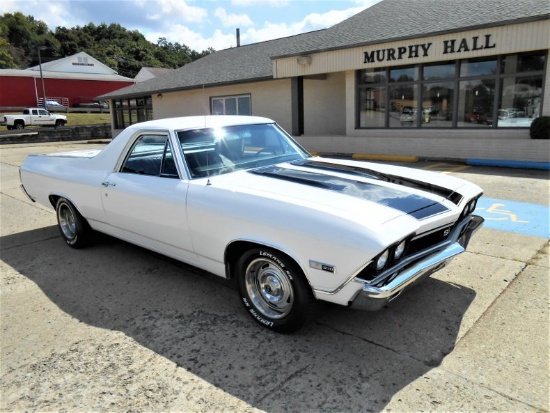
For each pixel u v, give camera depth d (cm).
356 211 269
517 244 461
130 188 390
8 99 5197
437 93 1208
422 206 293
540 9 978
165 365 273
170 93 2133
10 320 337
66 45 9912
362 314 329
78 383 258
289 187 317
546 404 228
